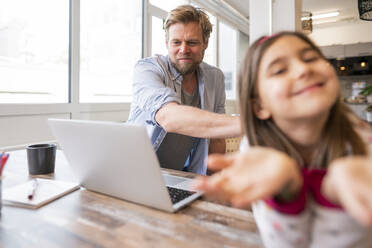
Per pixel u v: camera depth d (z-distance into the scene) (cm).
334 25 418
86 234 46
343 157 33
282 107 32
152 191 55
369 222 18
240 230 47
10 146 159
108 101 228
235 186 24
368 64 331
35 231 47
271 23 141
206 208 57
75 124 58
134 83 116
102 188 66
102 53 219
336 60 346
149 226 49
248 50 39
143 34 257
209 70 147
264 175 23
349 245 28
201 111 76
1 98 157
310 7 363
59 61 187
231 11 395
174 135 122
